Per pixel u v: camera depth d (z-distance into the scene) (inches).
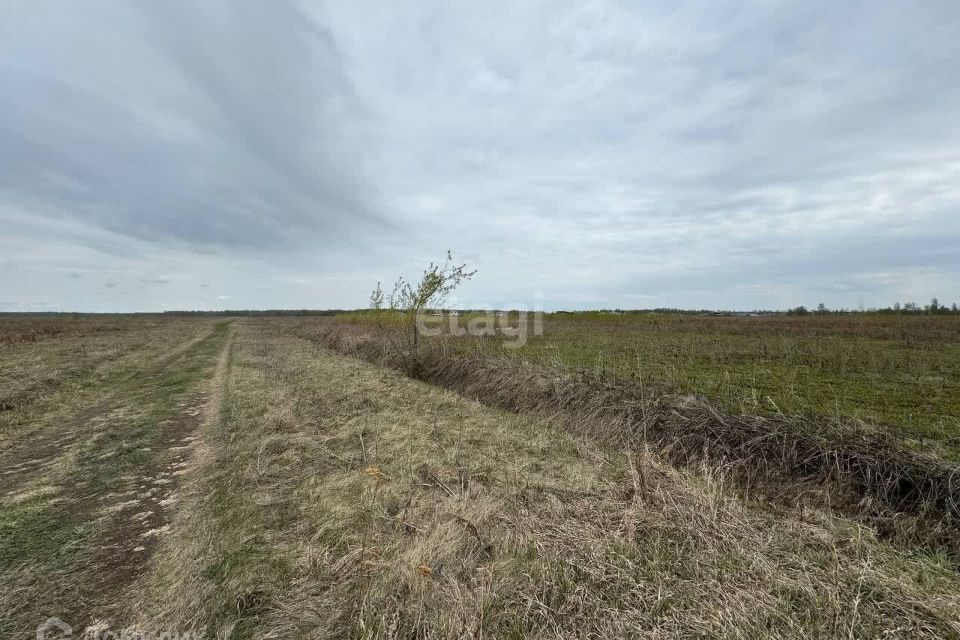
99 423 296.4
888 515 153.7
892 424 225.3
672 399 253.3
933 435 212.1
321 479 195.2
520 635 101.7
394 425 279.6
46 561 134.6
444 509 158.9
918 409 259.6
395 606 110.2
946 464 158.6
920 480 156.9
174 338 1085.1
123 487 191.3
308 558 133.6
